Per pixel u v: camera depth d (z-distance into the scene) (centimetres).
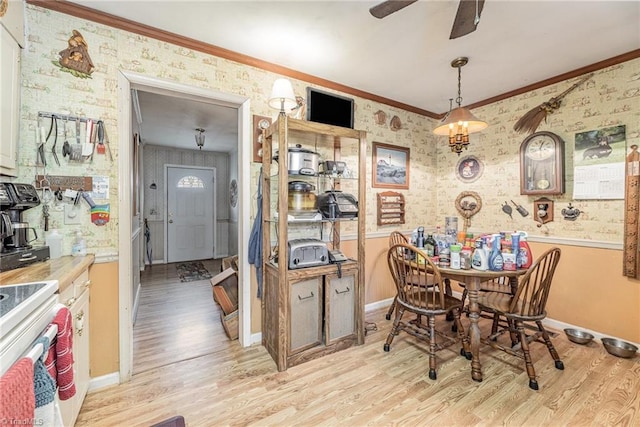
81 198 176
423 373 195
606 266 235
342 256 238
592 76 241
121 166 186
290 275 203
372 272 319
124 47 186
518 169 293
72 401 138
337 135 230
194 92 208
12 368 70
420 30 194
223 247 623
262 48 217
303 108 257
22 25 158
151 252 548
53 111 168
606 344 220
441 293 196
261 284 231
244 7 171
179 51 203
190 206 589
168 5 169
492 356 216
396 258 219
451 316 282
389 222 324
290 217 214
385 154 323
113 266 185
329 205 231
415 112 350
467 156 340
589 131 243
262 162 232
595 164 240
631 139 221
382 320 289
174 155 573
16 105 153
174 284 414
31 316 89
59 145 170
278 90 199
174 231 573
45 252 156
